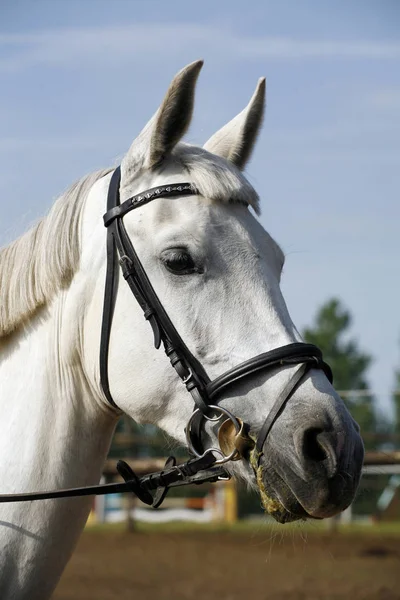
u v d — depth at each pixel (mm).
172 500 26531
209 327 3627
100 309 3887
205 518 24906
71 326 3967
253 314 3611
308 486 3350
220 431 3561
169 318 3682
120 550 16359
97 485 3943
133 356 3770
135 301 3779
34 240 4113
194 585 12453
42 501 3807
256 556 15688
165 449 4492
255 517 25031
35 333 4066
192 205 3725
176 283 3678
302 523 3820
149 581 12781
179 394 3699
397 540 17969
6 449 3889
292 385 3488
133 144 3975
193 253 3645
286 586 12383
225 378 3557
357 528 21297
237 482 3805
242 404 3564
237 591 11961
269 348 3564
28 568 3771
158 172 3867
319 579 13070
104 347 3850
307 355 3574
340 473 3350
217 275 3652
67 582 12570
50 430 3918
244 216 3799
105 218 3885
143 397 3764
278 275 3865
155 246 3717
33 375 3990
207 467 3678
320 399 3465
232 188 3754
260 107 4371
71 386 3986
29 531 3779
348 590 12109
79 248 4016
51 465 3887
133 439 14812
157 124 3797
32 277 4066
